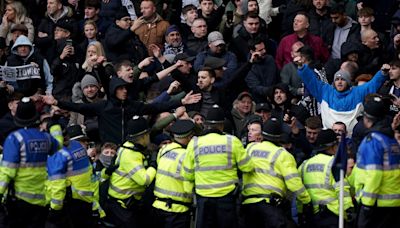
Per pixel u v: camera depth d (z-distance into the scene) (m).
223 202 47.16
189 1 64.75
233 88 57.16
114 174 49.03
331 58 60.69
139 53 61.09
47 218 47.62
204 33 60.91
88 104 53.91
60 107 53.62
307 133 53.09
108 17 63.41
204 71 55.94
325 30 61.78
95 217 49.00
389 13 64.50
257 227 48.25
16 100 53.22
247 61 58.41
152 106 53.88
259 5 64.25
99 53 59.50
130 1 63.94
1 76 57.56
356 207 47.72
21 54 58.06
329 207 47.72
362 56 59.22
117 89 53.66
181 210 48.41
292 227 47.84
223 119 47.75
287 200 48.12
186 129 48.66
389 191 46.28
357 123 52.72
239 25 62.00
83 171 47.97
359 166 46.28
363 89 55.09
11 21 62.78
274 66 58.81
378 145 45.94
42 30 62.59
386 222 46.50
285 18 63.19
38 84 58.09
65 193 47.41
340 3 62.59
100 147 52.75
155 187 48.88
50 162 47.50
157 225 48.91
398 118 51.03
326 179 47.78
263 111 54.47
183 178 48.19
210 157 47.28
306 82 55.56
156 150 51.41
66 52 59.41
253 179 47.91
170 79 57.25
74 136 49.88
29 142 46.44
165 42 61.59
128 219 48.88
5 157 46.28
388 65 55.09
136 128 48.66
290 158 47.78
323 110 55.56
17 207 46.62
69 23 61.91
